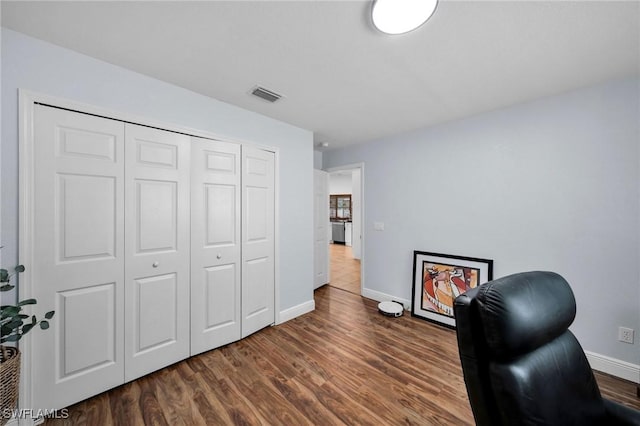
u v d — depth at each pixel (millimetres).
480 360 855
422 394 1657
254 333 2473
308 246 3010
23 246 1369
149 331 1824
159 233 1863
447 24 1278
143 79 1775
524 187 2223
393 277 3246
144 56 1573
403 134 3111
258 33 1366
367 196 3537
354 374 1854
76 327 1539
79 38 1407
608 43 1410
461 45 1448
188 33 1367
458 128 2637
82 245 1552
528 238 2207
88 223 1573
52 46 1454
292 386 1726
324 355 2102
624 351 1793
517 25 1282
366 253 3564
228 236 2252
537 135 2150
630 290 1774
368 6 1180
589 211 1920
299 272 2912
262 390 1685
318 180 4027
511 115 2289
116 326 1681
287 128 2754
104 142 1627
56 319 1476
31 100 1389
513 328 803
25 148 1375
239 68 1706
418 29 1316
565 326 986
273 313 2650
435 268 2791
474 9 1181
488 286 882
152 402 1569
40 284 1423
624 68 1666
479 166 2494
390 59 1593
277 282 2658
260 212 2508
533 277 982
